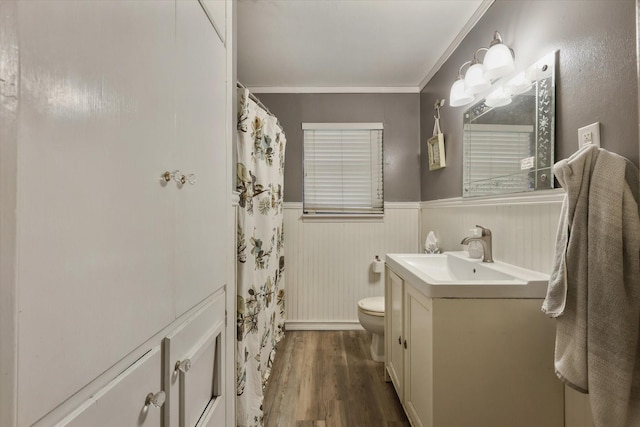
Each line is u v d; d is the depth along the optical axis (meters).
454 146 2.32
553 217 1.33
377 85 3.05
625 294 0.88
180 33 0.71
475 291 1.23
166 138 0.65
